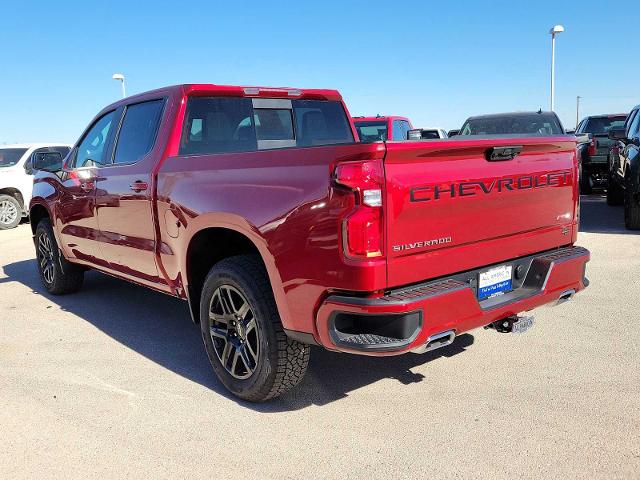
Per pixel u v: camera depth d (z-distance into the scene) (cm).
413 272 296
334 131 542
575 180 391
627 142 923
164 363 436
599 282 605
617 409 336
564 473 276
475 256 326
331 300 292
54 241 619
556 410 338
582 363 404
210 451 308
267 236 319
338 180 279
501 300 339
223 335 370
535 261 366
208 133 447
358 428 328
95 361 442
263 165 326
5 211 1345
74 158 568
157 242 426
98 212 504
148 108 462
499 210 336
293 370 341
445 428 323
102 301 618
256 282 337
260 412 351
